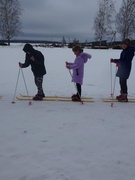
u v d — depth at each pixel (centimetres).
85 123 512
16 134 445
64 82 994
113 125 506
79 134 452
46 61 1688
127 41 689
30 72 1209
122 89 705
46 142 414
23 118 534
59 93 799
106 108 634
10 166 341
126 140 432
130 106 661
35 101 684
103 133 461
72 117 549
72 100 697
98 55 2230
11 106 628
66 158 364
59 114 569
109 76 1168
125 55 686
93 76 1162
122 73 692
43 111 590
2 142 412
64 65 1497
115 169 339
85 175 323
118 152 387
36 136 438
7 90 822
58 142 416
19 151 382
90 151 387
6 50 2714
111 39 4391
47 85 930
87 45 4647
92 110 611
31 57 670
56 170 332
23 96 739
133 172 334
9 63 1536
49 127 483
